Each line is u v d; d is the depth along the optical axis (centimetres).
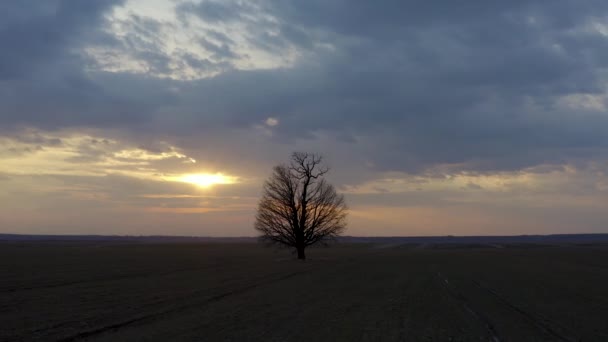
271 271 4231
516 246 15175
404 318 1698
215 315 1744
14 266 4728
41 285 2898
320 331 1441
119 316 1722
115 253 8350
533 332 1480
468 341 1334
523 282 3259
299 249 6644
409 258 7075
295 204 6656
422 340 1335
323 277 3600
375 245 17512
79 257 6744
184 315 1744
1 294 2428
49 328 1495
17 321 1623
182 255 7744
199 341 1292
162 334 1389
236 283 3070
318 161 6669
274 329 1469
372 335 1390
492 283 3169
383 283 3123
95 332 1428
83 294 2425
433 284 3070
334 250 11775
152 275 3719
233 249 11419
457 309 1942
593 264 5588
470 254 8688
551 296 2458
